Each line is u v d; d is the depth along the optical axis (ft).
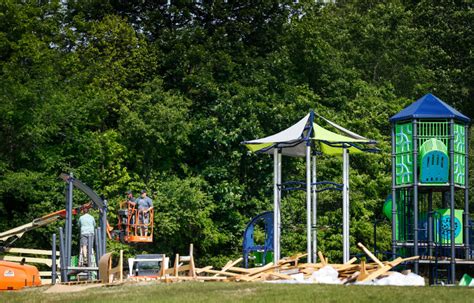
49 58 147.13
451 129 99.50
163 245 150.20
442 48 202.49
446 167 98.84
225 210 152.97
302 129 104.06
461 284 92.02
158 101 151.33
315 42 164.55
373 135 157.89
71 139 145.48
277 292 76.79
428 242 98.53
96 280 100.07
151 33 166.61
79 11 164.14
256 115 152.46
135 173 149.59
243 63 160.25
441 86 188.96
